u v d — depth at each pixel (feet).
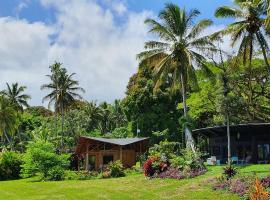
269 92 179.63
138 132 208.54
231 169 87.35
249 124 137.08
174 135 212.23
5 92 288.51
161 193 85.61
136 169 151.74
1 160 169.68
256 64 174.09
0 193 106.83
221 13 130.00
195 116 190.60
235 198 71.82
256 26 124.98
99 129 338.13
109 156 174.40
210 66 183.73
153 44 150.10
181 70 147.95
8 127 269.03
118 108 347.97
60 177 141.49
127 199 82.33
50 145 153.17
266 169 102.12
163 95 214.69
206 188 83.30
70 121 314.14
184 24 148.77
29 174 148.97
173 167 110.93
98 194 91.45
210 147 162.20
